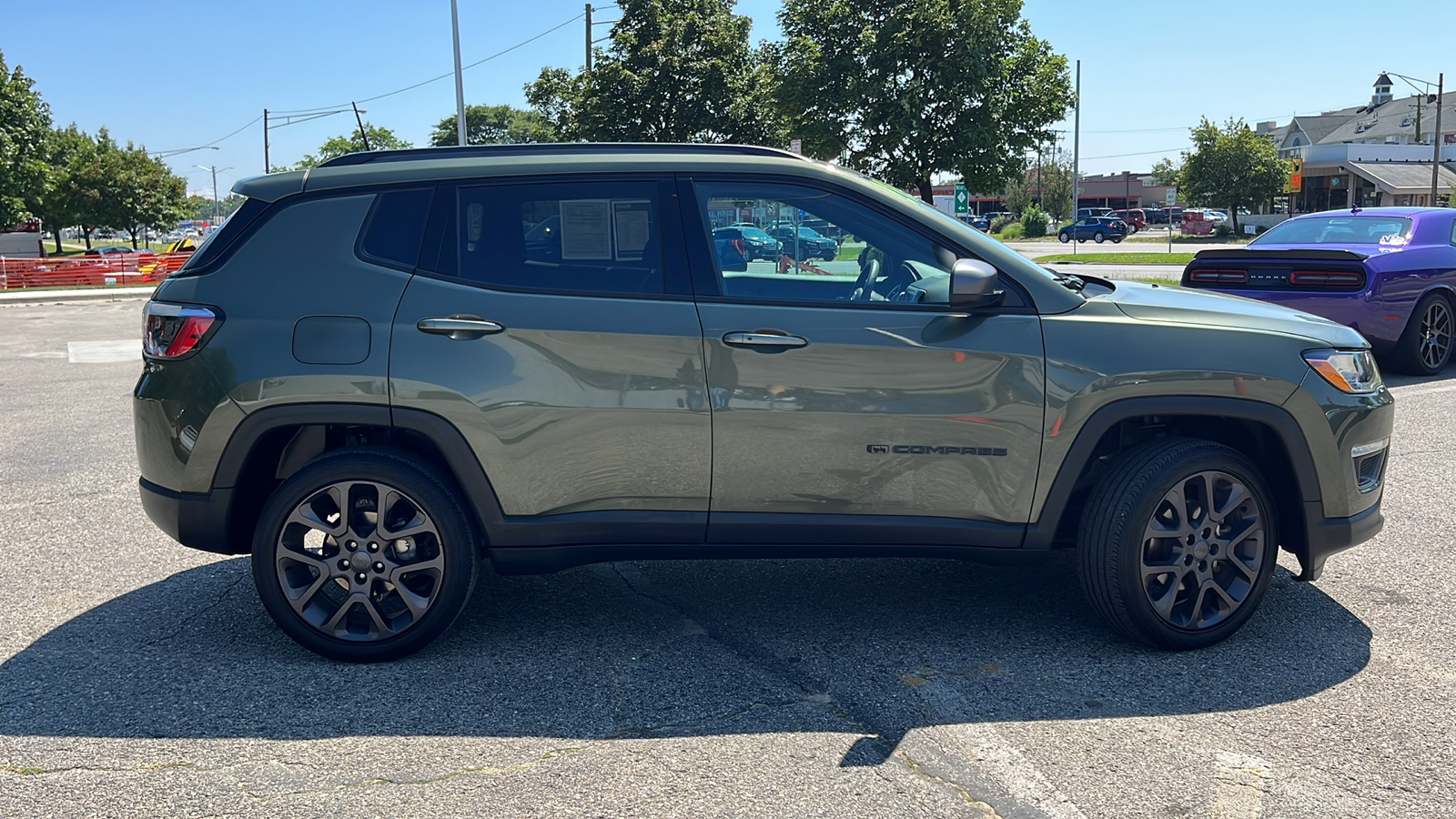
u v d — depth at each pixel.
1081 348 3.67
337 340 3.61
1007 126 27.36
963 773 2.96
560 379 3.62
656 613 4.23
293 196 3.75
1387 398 4.00
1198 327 3.76
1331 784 2.88
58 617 4.21
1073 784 2.89
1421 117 80.50
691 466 3.66
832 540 3.74
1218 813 2.74
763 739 3.17
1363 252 9.53
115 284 33.19
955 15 26.11
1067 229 60.34
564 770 2.98
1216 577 3.84
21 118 37.91
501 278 3.68
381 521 3.65
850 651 3.85
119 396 9.83
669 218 3.71
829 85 26.92
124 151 62.59
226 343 3.63
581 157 3.78
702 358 3.62
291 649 3.88
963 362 3.65
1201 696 3.45
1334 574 4.67
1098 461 3.97
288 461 4.02
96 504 6.00
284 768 2.99
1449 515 5.54
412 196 3.74
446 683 3.57
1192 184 65.81
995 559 3.80
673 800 2.82
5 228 38.06
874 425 3.65
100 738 3.18
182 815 2.75
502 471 3.64
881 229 3.75
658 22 29.31
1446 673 3.61
